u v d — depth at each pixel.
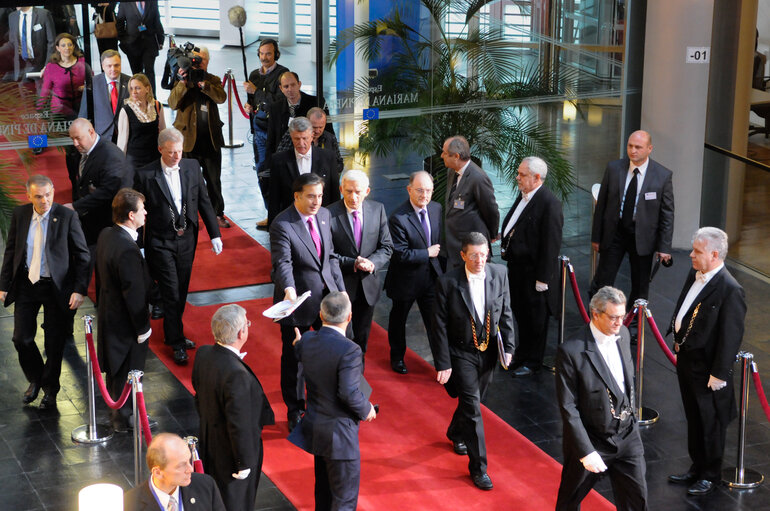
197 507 4.80
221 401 5.45
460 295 6.25
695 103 10.51
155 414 7.38
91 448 6.96
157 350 8.41
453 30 9.98
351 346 5.54
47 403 7.48
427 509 6.16
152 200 7.92
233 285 9.79
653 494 6.39
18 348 7.41
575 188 10.71
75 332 8.80
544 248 7.71
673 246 10.94
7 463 6.74
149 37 9.26
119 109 9.20
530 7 10.14
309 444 5.58
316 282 7.09
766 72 11.14
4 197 8.75
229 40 19.41
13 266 7.36
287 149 8.79
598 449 5.49
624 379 5.52
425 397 7.67
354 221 7.47
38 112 8.74
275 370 8.06
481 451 6.38
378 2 9.74
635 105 11.34
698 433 6.39
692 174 10.70
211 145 10.88
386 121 10.01
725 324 6.12
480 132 10.31
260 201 12.20
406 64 9.95
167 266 8.01
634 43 11.14
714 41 11.38
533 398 7.72
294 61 16.67
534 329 8.05
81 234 7.40
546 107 10.44
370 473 6.59
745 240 11.29
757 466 6.72
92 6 8.83
